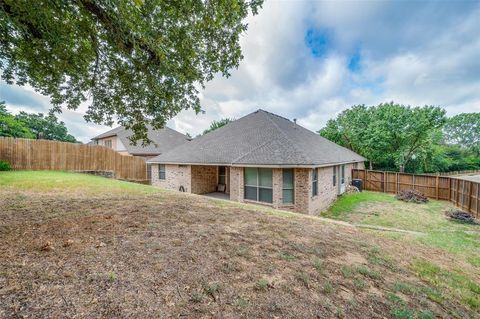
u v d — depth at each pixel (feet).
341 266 11.15
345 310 7.79
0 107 67.10
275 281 9.07
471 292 10.95
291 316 7.13
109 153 56.59
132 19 12.23
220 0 14.26
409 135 75.46
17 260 8.61
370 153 85.76
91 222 13.91
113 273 8.23
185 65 16.80
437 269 13.05
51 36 13.24
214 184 50.57
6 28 13.35
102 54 17.39
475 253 18.10
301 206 33.17
